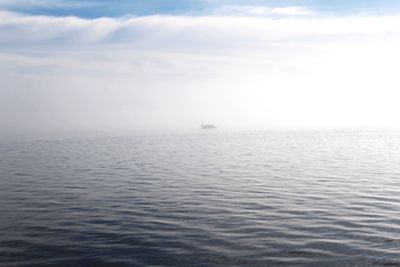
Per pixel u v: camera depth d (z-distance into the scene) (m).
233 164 62.28
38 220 26.45
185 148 99.94
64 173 51.97
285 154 79.44
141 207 30.36
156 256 19.27
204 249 20.14
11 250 20.33
